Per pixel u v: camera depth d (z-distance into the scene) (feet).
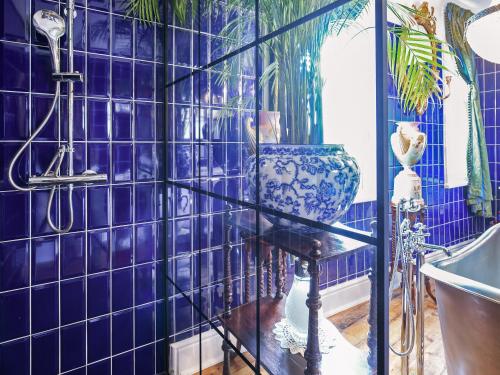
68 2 3.33
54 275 3.52
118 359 3.98
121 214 3.94
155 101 4.15
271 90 2.55
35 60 3.32
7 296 3.26
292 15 2.44
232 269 3.09
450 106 8.95
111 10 3.77
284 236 2.36
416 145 5.83
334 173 1.97
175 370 4.17
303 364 2.17
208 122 3.51
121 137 3.90
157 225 4.24
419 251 4.04
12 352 3.30
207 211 3.54
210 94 3.49
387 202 1.66
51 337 3.52
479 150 9.45
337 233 1.95
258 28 2.70
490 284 5.10
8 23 3.17
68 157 3.43
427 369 4.92
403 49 2.75
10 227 3.25
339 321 1.93
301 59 2.31
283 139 2.41
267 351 2.53
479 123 9.51
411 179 6.02
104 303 3.86
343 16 2.04
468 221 9.84
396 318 5.48
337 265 1.94
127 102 3.93
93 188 3.73
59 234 3.54
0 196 3.19
